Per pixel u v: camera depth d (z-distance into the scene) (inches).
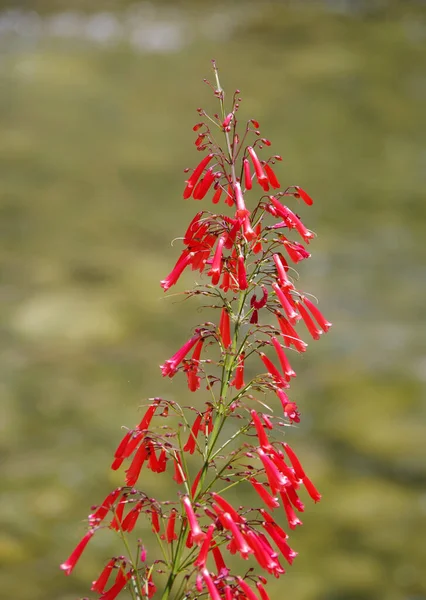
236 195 118.5
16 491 389.1
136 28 1045.2
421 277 609.9
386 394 471.5
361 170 760.3
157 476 389.7
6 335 524.1
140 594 121.1
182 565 122.4
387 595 338.0
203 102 871.7
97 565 344.8
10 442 425.1
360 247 645.3
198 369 123.4
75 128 826.8
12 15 1069.8
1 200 698.8
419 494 395.2
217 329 124.5
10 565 343.3
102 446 424.5
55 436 432.1
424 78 920.9
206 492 121.3
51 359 501.4
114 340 522.0
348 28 1031.6
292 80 913.5
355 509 382.3
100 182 735.1
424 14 1066.7
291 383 476.7
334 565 351.6
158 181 738.2
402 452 422.6
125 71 941.8
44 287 580.1
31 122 834.2
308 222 678.5
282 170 753.6
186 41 1014.4
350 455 420.5
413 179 748.0
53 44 1004.6
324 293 586.2
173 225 671.8
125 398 465.1
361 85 903.1
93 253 627.8
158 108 864.3
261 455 116.4
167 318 546.3
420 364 504.1
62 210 690.8
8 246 633.0
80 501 383.6
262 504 372.8
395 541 365.4
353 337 533.3
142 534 355.9
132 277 596.1
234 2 1111.0
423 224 681.6
